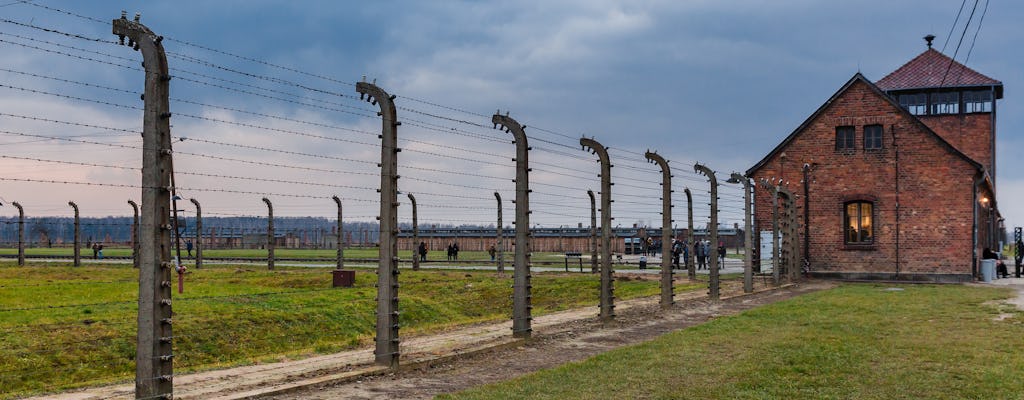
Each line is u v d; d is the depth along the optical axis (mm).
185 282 29703
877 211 33625
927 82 44844
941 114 44750
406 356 12367
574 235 71750
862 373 10617
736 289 27656
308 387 10031
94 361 15227
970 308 19141
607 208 17547
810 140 34875
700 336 14383
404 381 10633
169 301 8602
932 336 14133
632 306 21391
